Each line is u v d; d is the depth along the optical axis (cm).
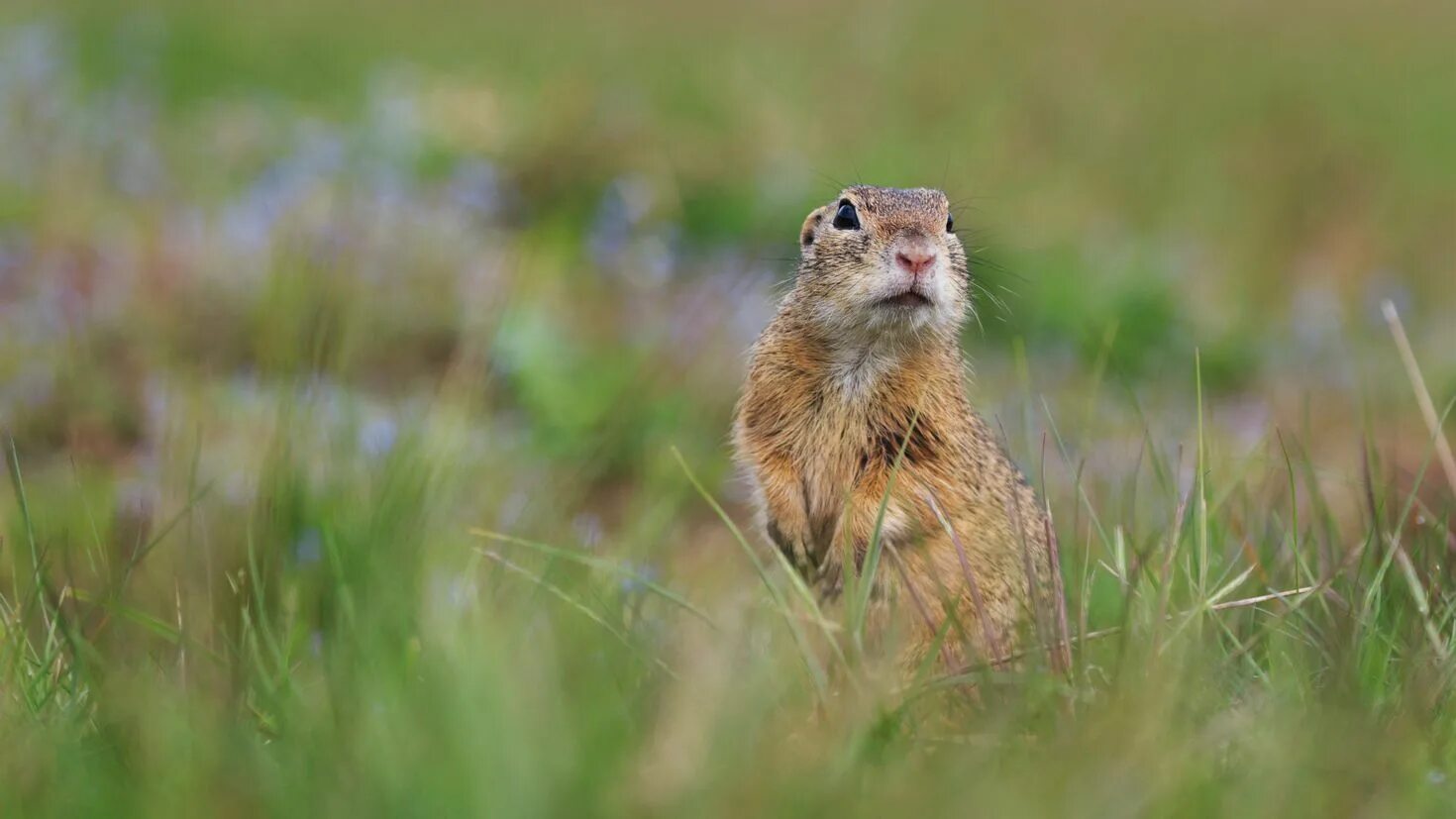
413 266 1579
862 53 2781
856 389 919
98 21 2947
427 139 2081
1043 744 625
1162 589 718
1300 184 2362
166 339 1345
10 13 3016
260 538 898
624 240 1841
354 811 534
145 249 1552
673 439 1321
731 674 651
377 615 697
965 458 914
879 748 622
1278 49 3394
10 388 1265
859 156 2181
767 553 995
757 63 2742
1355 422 1536
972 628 864
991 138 2369
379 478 958
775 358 946
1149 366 1705
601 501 1282
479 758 541
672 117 2252
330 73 2780
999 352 1694
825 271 926
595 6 3881
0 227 1681
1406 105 2905
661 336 1520
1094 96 2683
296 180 1802
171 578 859
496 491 1077
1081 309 1739
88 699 666
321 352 1062
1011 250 1867
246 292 1425
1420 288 2095
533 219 1972
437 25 3459
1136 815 559
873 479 900
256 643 707
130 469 1170
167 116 2322
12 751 605
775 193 2011
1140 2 3844
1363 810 580
